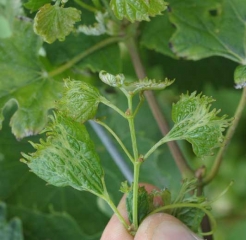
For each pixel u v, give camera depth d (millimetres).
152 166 332
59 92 279
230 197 419
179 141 341
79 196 337
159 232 237
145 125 338
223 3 282
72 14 245
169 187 330
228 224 417
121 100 333
